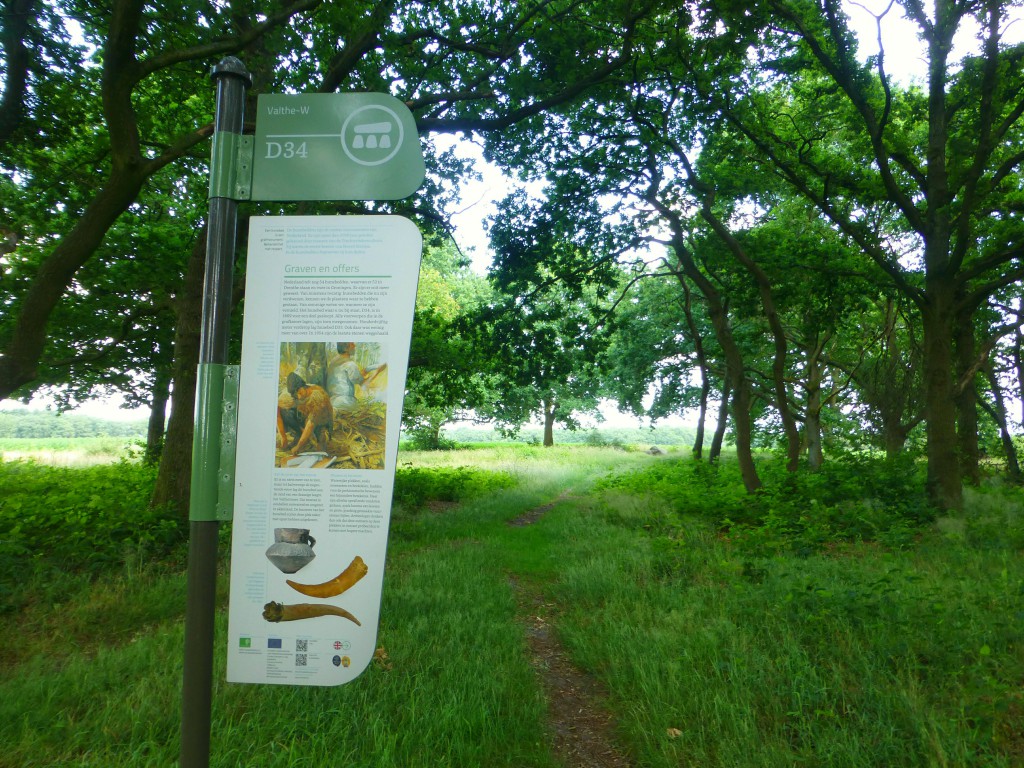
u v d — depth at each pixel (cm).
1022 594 553
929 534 923
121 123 604
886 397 2055
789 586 610
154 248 1176
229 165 212
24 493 1256
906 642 448
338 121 215
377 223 210
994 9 1063
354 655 202
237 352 1103
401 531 1105
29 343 621
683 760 344
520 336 1524
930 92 1217
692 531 993
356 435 205
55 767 313
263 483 206
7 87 761
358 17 763
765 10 985
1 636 525
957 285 1188
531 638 586
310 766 321
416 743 350
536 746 371
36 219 1156
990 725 346
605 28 1009
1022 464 2219
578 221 1469
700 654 470
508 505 1484
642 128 1270
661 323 2683
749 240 1492
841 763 323
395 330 207
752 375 2598
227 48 631
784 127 1416
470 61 1052
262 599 204
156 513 857
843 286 1511
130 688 403
